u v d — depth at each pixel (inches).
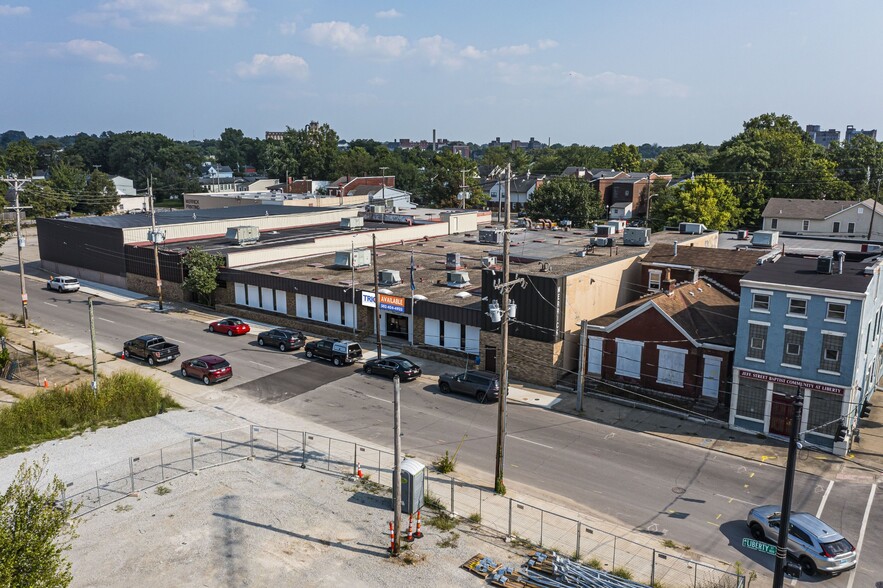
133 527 1011.9
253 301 2394.2
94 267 2970.0
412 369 1708.9
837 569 901.2
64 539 970.1
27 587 641.6
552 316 1646.2
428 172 6151.6
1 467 1209.4
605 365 1699.1
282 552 952.3
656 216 4092.0
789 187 4099.4
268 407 1524.4
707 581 888.9
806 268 1489.9
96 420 1427.2
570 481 1183.6
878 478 1201.4
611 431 1408.7
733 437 1384.1
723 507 1095.0
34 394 1566.2
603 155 7544.3
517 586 878.4
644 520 1055.0
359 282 2198.6
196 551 952.3
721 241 2748.5
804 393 1339.8
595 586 861.2
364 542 982.4
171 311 2458.2
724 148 4522.6
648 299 1754.4
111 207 5703.7
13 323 2258.9
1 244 3125.0
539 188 4325.8
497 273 1707.7
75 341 2054.6
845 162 4719.5
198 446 1310.3
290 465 1231.5
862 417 1476.4
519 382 1715.1
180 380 1710.1
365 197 4744.1
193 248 2474.2
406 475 1003.3
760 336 1376.7
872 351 1523.1
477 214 3762.3
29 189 5034.5
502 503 1106.1
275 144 7278.5
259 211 3639.3
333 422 1440.7
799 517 962.7
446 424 1437.0
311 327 2167.8
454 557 949.2
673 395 1589.6
